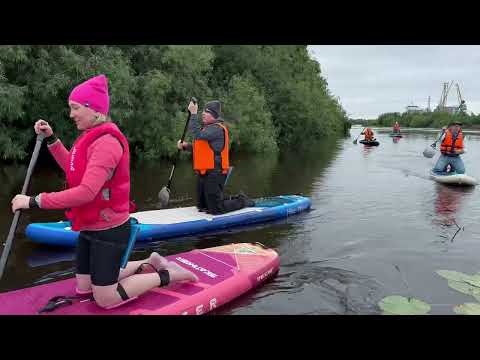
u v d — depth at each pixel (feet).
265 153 55.42
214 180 17.17
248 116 55.47
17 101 30.17
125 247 8.71
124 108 38.24
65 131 36.76
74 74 32.96
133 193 23.71
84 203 7.82
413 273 12.70
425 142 86.53
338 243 15.57
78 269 9.16
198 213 17.62
